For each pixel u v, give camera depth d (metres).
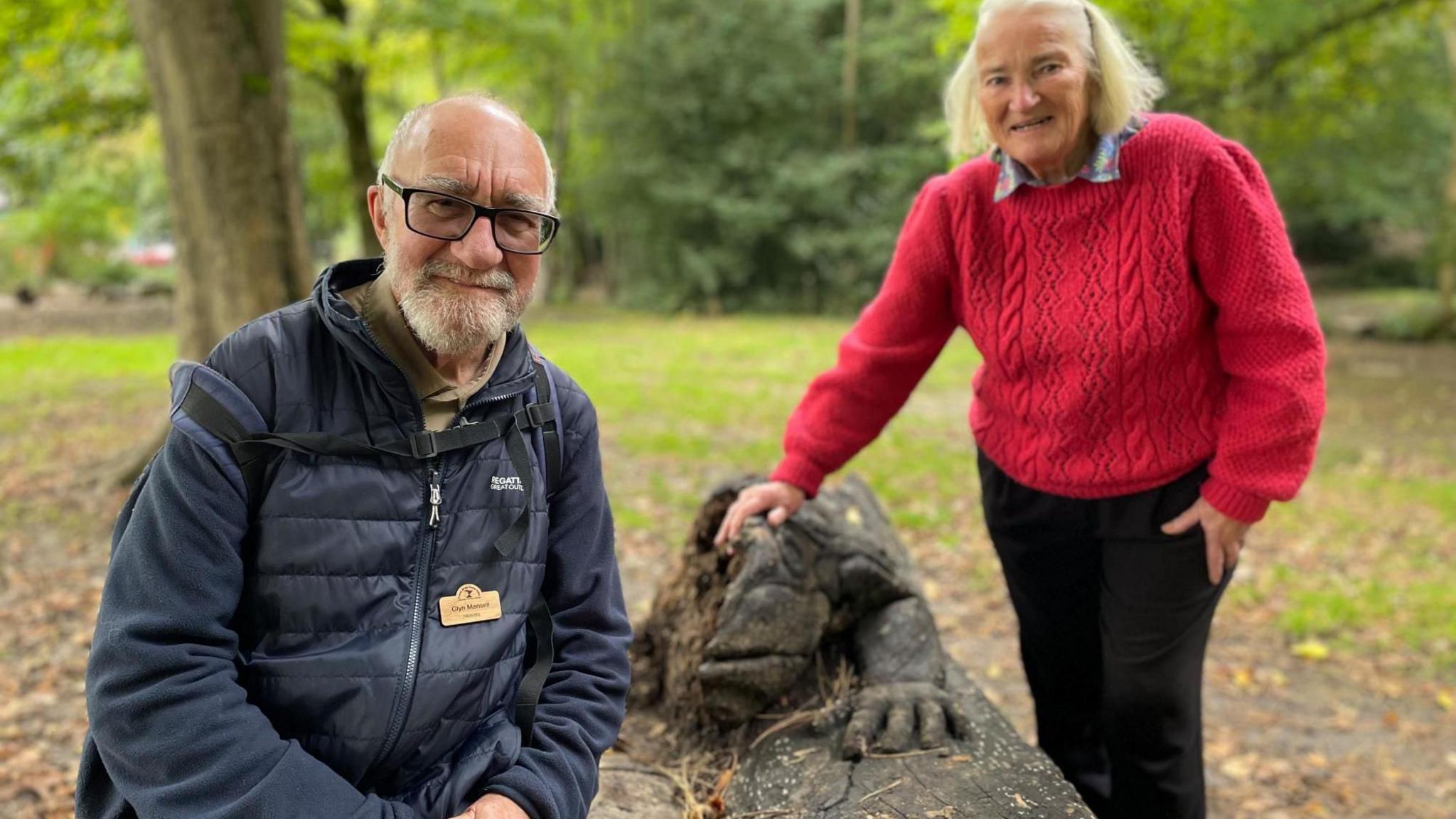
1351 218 23.69
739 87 20.83
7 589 4.77
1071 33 1.84
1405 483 7.31
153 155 17.09
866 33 21.69
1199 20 9.40
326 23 11.20
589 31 20.42
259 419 1.33
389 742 1.37
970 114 2.12
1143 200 1.87
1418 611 4.91
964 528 6.08
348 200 18.88
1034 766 2.02
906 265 2.22
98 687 1.26
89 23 8.22
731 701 2.29
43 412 8.86
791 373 12.12
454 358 1.48
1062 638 2.36
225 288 5.96
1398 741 3.80
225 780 1.24
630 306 21.95
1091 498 2.07
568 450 1.61
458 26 14.88
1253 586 5.27
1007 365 2.07
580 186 22.42
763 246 21.58
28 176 9.95
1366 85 13.52
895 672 2.39
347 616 1.34
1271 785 3.48
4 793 3.00
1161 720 2.14
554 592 1.64
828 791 1.96
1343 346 16.09
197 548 1.28
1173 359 1.93
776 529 2.45
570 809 1.46
